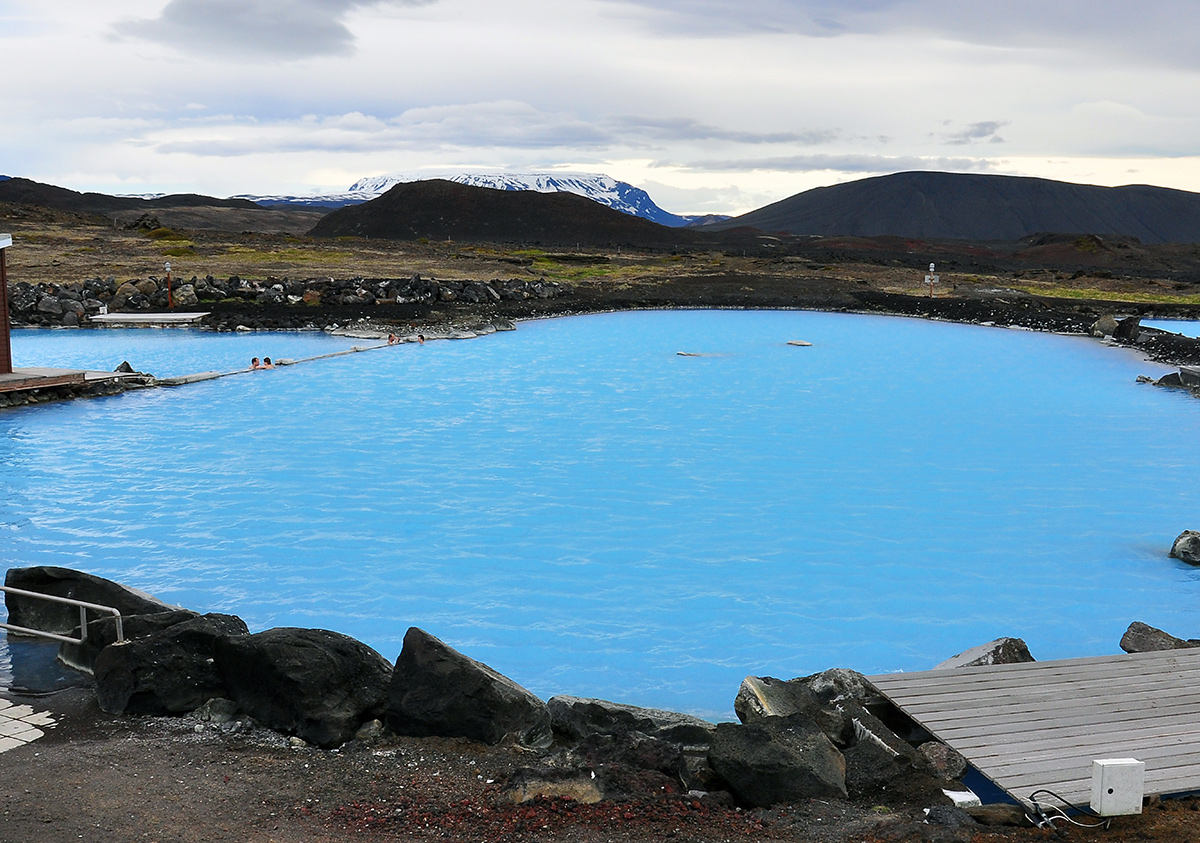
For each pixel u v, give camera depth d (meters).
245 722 7.36
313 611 11.59
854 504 16.48
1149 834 5.79
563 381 29.41
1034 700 7.81
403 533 14.63
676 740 7.17
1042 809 6.07
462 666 7.23
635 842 5.62
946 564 13.58
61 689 8.08
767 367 32.78
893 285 65.06
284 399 25.81
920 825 5.79
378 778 6.48
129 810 5.90
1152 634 9.85
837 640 10.98
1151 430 22.77
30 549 13.66
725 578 12.91
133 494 16.52
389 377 29.78
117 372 27.66
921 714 7.55
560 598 12.12
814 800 6.27
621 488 17.36
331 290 47.16
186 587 12.31
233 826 5.72
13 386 23.81
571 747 7.28
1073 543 14.52
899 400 26.69
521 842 5.60
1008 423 23.53
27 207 115.19
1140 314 51.78
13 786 6.23
